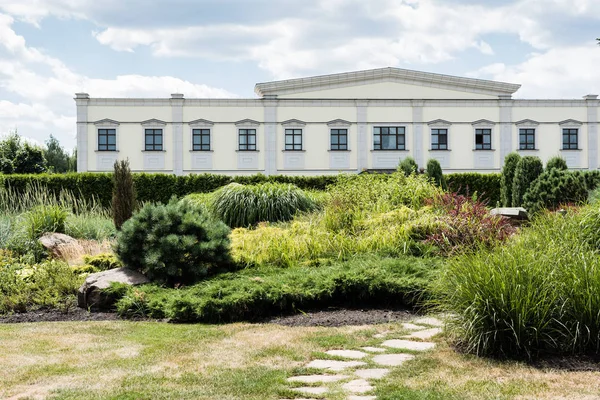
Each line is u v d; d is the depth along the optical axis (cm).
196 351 553
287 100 3297
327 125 3322
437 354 527
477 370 477
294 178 2484
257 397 421
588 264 550
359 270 795
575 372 471
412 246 931
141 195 2455
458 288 551
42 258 1134
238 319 702
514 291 516
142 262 835
